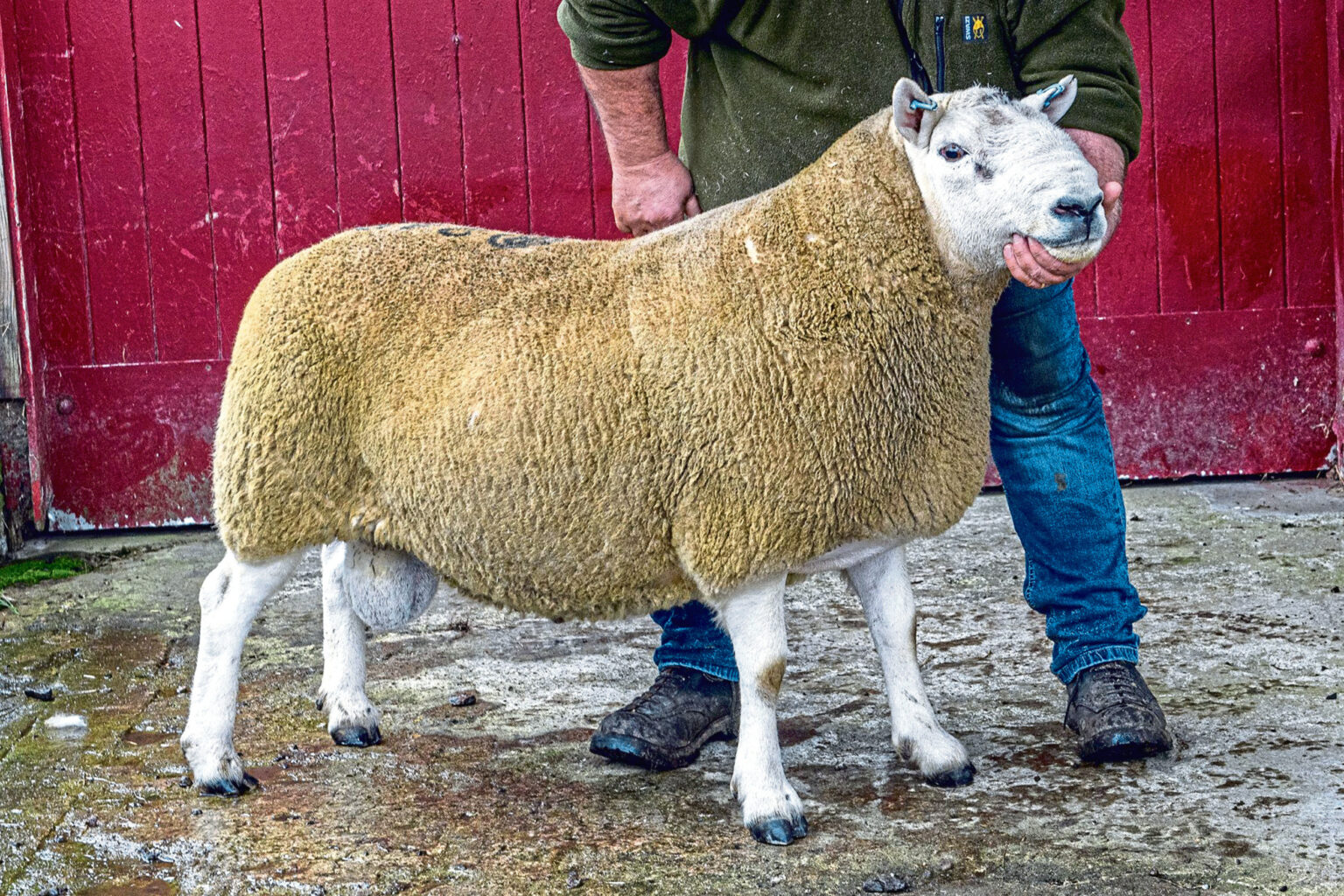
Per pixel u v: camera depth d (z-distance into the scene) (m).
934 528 2.90
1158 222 5.86
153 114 5.86
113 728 3.55
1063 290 3.12
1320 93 5.79
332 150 5.92
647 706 3.25
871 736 3.32
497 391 2.86
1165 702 3.41
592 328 2.86
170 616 4.68
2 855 2.79
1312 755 3.01
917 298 2.78
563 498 2.84
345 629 3.44
